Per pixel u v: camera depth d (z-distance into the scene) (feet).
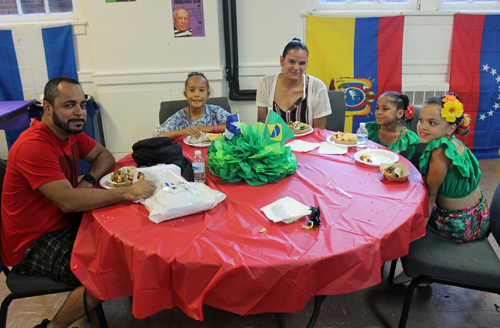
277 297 3.17
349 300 5.58
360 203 4.09
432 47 10.89
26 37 10.37
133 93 10.53
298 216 3.70
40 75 10.73
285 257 3.13
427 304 5.48
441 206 5.03
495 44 10.58
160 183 4.11
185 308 3.28
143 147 4.99
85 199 4.01
